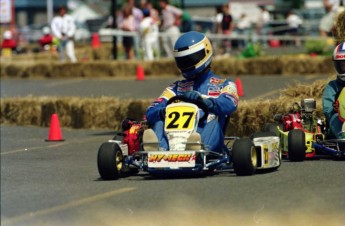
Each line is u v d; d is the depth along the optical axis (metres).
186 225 27.69
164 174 36.72
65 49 102.44
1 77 99.75
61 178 38.56
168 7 99.75
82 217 29.23
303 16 186.25
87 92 79.44
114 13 103.06
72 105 62.38
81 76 96.44
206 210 29.30
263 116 51.34
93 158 46.88
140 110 60.31
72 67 96.75
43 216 29.59
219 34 114.31
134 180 36.34
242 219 28.08
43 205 31.38
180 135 35.94
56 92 80.50
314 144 41.59
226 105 37.25
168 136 36.09
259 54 104.00
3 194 34.09
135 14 102.94
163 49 109.88
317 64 87.69
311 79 81.38
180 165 35.12
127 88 81.25
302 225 27.28
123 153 37.38
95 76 95.75
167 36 99.69
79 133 59.66
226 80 38.31
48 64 97.62
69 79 94.75
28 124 64.56
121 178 37.34
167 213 29.17
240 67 90.06
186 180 35.41
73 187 35.16
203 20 151.12
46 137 57.78
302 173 36.78
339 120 41.47
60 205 31.19
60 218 29.23
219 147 36.88
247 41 127.81
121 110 60.91
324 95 42.38
